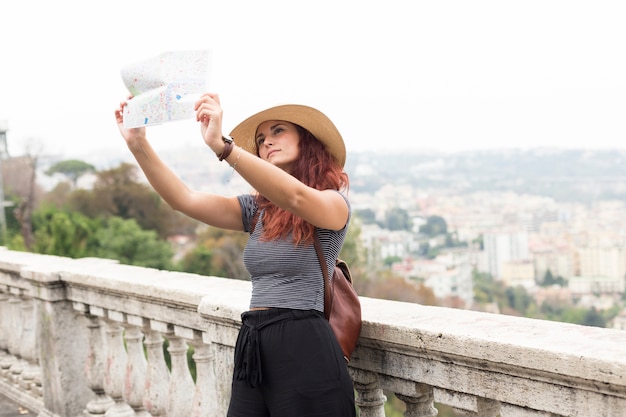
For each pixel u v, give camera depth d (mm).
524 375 1973
